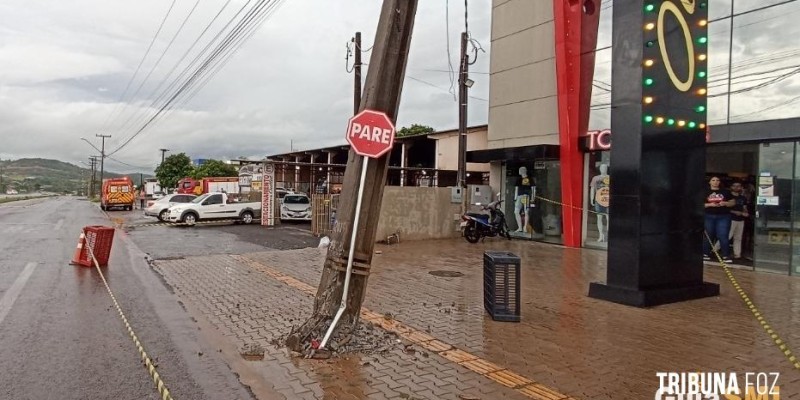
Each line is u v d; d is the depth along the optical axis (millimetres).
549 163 16359
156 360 5395
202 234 19641
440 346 5844
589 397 4473
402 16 5734
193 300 8227
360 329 6242
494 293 6980
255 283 9664
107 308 7602
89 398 4453
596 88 14625
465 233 16359
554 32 15547
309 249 14844
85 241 11641
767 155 11117
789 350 5770
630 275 7977
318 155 37375
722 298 8445
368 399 4402
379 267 11539
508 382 4801
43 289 8852
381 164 5875
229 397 4488
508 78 17359
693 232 8477
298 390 4602
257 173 28703
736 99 11398
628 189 8039
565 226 15406
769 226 11078
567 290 9062
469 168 24500
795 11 10383
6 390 4590
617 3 8312
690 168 8414
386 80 5746
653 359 5453
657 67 8031
